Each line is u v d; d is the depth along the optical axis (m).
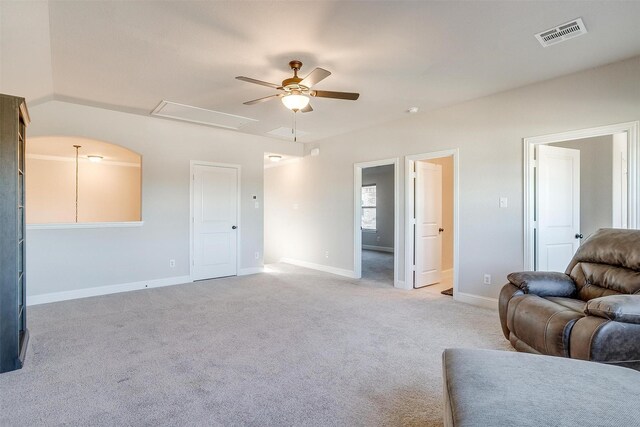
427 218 5.16
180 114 4.73
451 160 5.93
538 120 3.58
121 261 4.69
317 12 2.32
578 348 1.93
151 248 4.95
